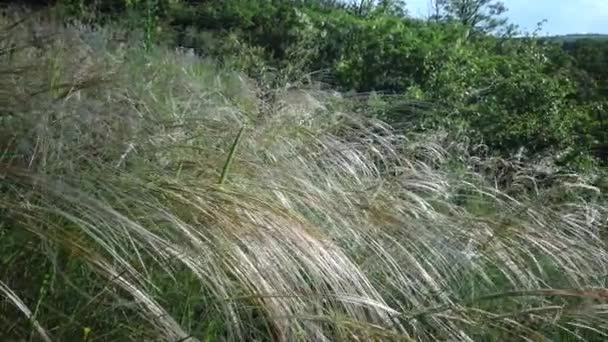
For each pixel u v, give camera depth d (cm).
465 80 1146
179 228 364
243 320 373
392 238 454
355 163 584
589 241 624
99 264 320
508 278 485
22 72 405
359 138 656
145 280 341
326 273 379
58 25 600
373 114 831
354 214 464
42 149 369
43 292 321
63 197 335
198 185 397
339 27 1376
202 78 739
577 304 475
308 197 448
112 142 410
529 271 504
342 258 395
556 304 497
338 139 617
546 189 715
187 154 443
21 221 331
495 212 604
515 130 990
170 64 715
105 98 439
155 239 343
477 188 669
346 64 1257
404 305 439
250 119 579
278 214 392
